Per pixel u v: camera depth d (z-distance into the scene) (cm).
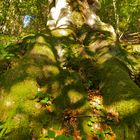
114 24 2025
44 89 435
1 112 390
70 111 400
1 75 456
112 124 380
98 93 455
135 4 1712
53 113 390
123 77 449
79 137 365
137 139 346
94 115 399
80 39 662
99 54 552
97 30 692
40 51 504
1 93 416
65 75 465
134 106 380
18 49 569
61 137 317
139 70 543
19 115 371
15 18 1795
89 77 500
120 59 535
